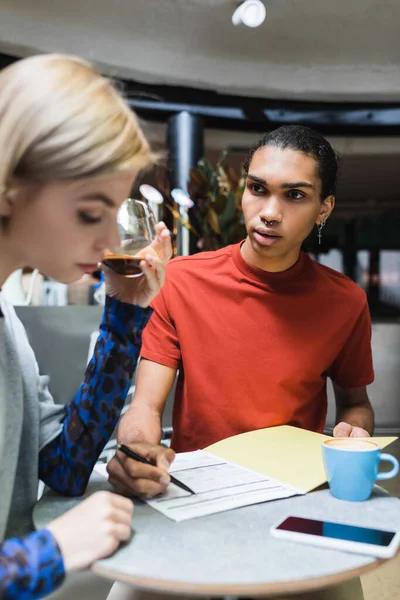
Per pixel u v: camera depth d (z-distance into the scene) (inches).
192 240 137.3
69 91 26.1
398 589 75.6
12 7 130.5
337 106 170.4
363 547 25.6
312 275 52.7
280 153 46.8
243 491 33.4
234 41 149.4
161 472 32.2
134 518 29.9
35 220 26.6
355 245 349.7
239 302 51.4
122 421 46.8
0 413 30.7
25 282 99.2
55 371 86.6
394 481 111.6
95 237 27.8
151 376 51.7
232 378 50.7
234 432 50.8
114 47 144.6
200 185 125.5
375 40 148.7
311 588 23.5
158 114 159.2
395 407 166.2
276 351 50.8
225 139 182.4
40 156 25.2
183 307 51.9
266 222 47.4
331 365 56.7
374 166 260.2
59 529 24.9
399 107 171.0
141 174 30.5
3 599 22.3
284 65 162.1
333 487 33.2
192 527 28.7
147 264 35.3
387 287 347.3
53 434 36.1
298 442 42.6
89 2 129.6
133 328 37.1
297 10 133.6
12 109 25.6
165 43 149.4
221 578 23.3
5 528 32.5
